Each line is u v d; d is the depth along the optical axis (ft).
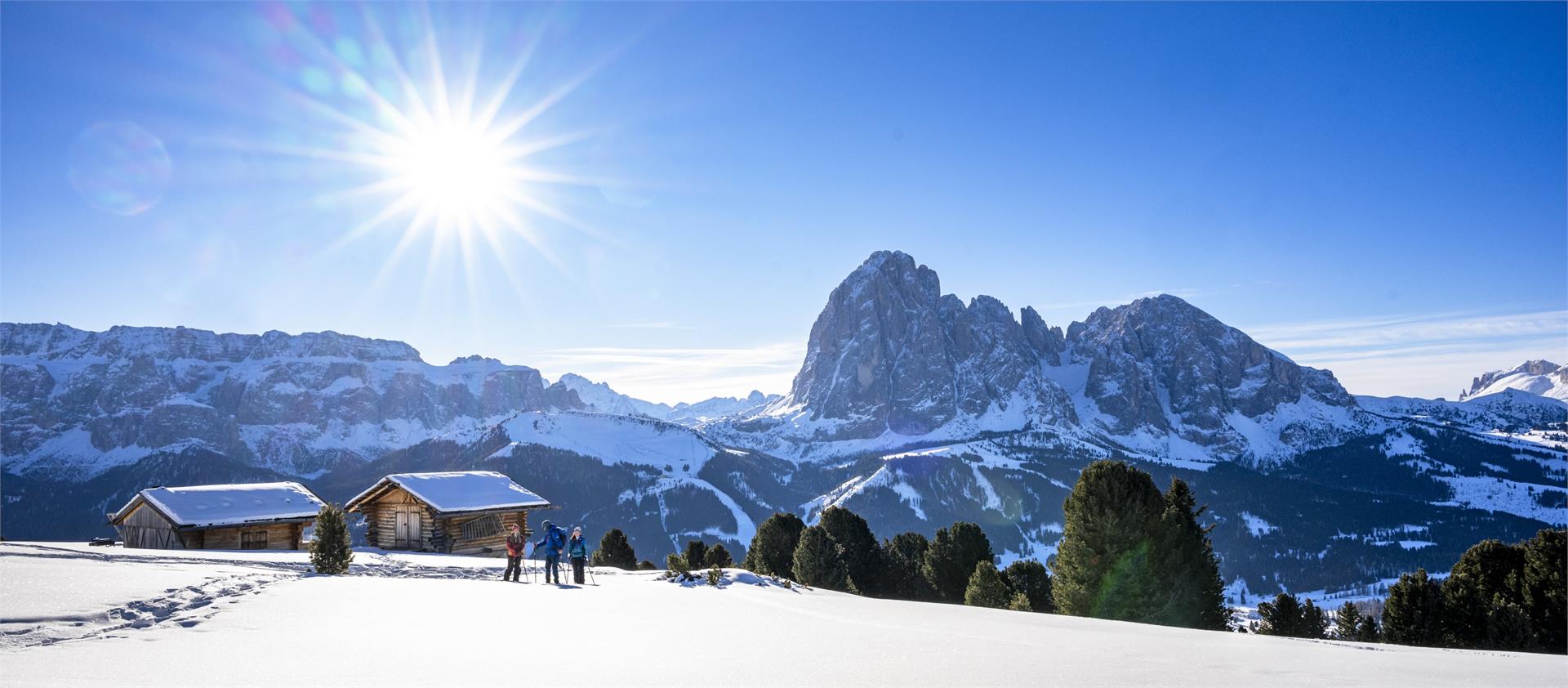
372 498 221.87
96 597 57.00
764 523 276.21
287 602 65.31
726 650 48.32
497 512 215.92
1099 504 146.51
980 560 237.86
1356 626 229.45
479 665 40.04
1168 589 141.08
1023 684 38.50
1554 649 169.89
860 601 103.96
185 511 203.41
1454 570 213.46
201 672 36.09
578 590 91.35
